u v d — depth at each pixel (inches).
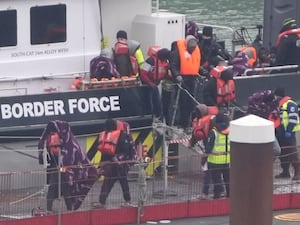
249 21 3814.0
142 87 1803.6
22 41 1744.6
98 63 1781.5
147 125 1811.0
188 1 4254.4
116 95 1786.4
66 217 1549.0
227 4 4168.3
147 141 1807.3
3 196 1619.1
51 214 1553.9
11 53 1737.2
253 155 767.1
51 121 1633.9
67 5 1782.7
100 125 1771.7
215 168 1665.8
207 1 4234.7
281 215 1643.7
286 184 1765.5
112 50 1822.1
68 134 1601.9
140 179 1608.0
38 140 1724.9
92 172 1604.3
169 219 1624.0
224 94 1804.9
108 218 1579.7
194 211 1640.0
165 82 1822.1
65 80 1800.0
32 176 1648.6
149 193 1700.3
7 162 1706.4
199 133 1699.1
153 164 1718.8
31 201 1605.6
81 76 1814.7
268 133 767.7
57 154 1592.0
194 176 1716.3
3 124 1696.6
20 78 1747.0
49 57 1777.8
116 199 1674.5
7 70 1734.7
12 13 1724.9
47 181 1589.6
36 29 1755.7
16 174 1614.2
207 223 1608.0
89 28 1817.2
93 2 1817.2
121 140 1625.2
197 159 1710.1
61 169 1565.0
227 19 3878.0
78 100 1756.9
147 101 1808.6
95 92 1769.2
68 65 1798.7
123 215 1589.6
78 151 1610.5
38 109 1724.9
